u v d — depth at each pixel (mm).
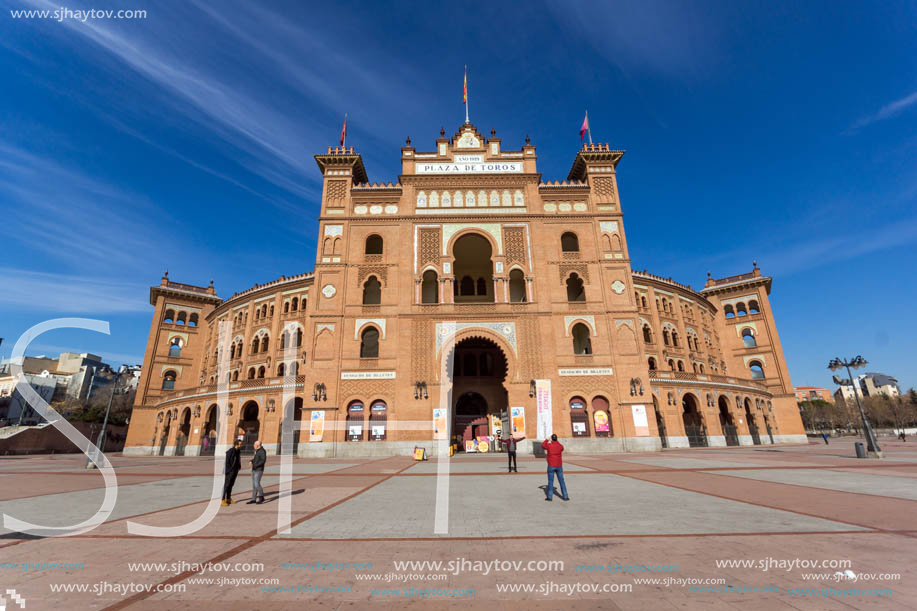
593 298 34125
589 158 37938
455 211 36438
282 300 46250
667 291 47250
